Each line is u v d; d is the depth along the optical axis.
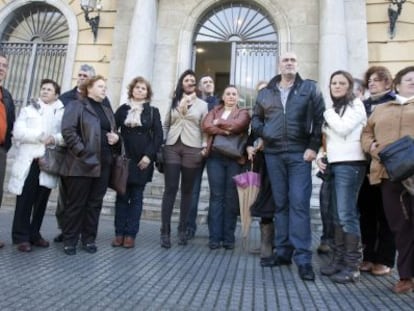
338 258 3.73
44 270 3.44
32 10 11.89
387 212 3.37
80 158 4.13
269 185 4.24
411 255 3.21
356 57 9.47
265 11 10.47
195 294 2.99
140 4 10.05
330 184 3.85
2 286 2.91
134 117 4.76
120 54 10.49
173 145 4.95
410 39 9.45
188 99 5.01
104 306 2.61
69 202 4.20
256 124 4.15
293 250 4.09
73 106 4.25
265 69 10.40
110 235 5.50
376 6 9.76
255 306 2.77
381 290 3.31
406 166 3.01
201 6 10.51
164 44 10.43
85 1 10.49
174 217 7.25
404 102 3.40
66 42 11.62
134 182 4.70
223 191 5.00
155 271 3.62
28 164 4.26
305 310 2.73
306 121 3.87
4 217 6.56
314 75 9.75
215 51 13.29
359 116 3.60
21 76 11.72
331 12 9.29
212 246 4.85
